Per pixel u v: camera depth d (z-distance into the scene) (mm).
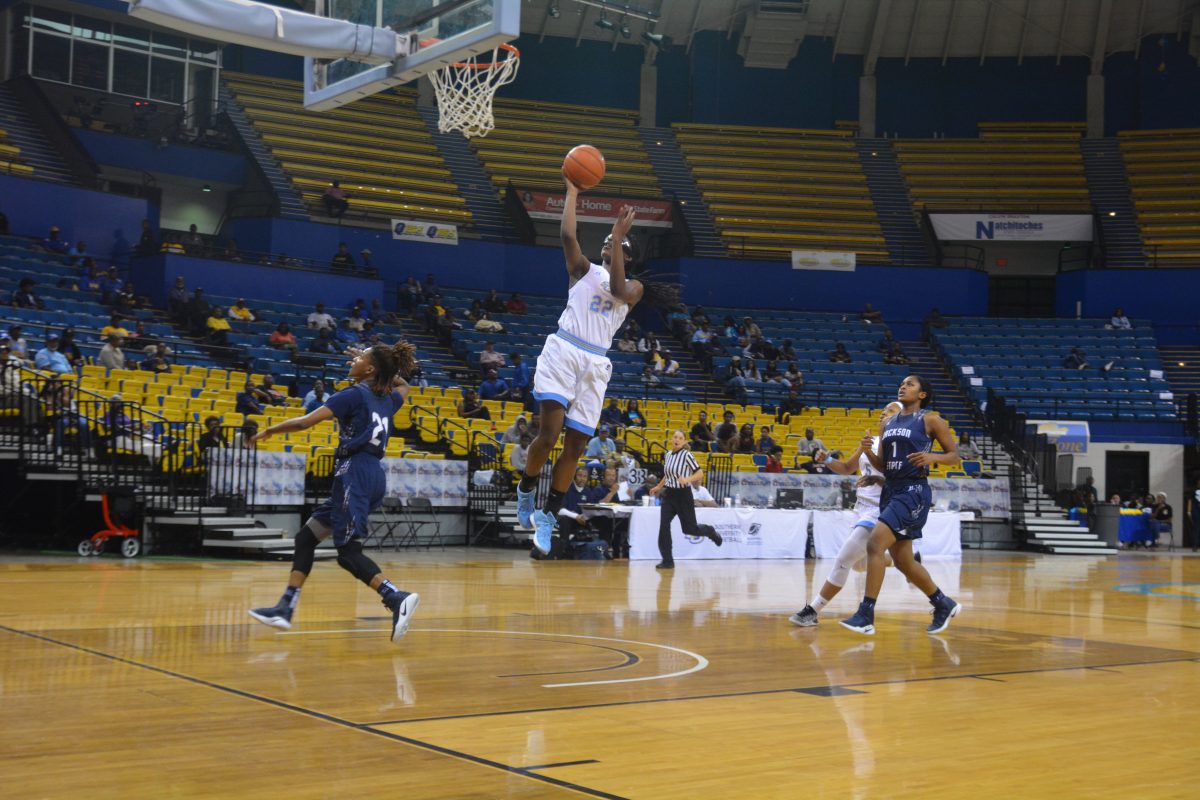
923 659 6508
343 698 4750
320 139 32062
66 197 24203
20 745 3785
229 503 14734
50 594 8742
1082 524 25625
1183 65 37625
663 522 14430
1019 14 37531
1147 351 31047
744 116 38312
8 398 14500
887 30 38531
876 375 29656
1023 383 30109
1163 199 35625
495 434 20547
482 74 15680
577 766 3703
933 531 20672
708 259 32312
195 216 30172
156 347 19391
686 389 27641
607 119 37625
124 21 30328
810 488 20266
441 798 3270
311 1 14109
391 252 29156
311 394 18812
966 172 37031
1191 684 5797
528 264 30578
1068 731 4500
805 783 3570
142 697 4641
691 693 5129
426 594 9797
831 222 35219
